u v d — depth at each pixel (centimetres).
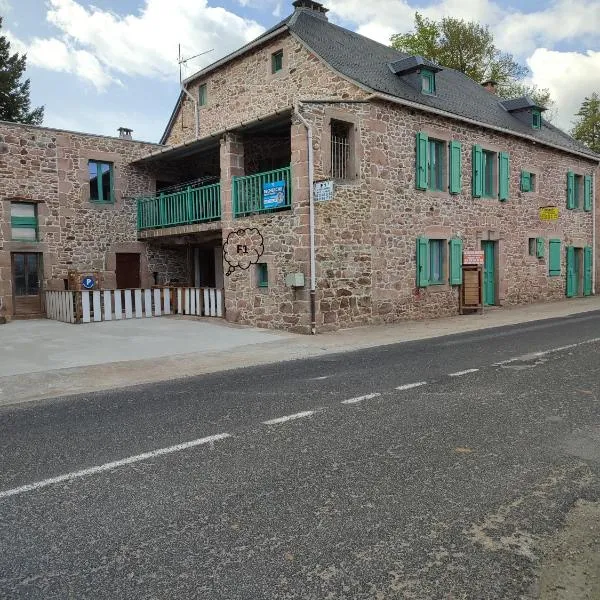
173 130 1900
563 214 1878
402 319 1288
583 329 1048
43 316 1452
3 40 2758
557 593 222
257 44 1476
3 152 1386
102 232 1555
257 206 1201
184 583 232
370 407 504
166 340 1006
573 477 337
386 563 245
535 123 1798
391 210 1254
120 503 311
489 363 712
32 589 230
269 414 489
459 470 349
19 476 354
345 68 1288
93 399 581
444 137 1391
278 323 1148
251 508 301
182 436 430
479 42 2797
